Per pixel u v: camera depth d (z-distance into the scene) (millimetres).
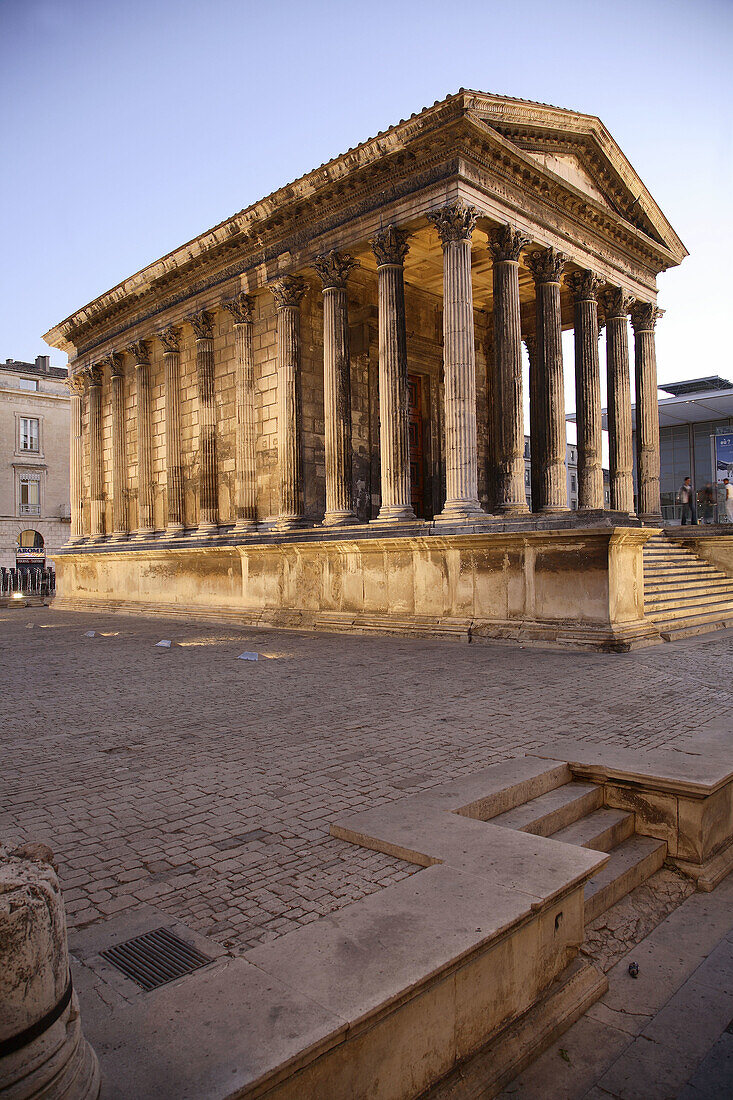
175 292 29562
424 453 29078
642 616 17781
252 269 25844
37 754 8602
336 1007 3443
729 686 11891
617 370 27188
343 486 22875
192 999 3545
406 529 20141
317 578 22766
